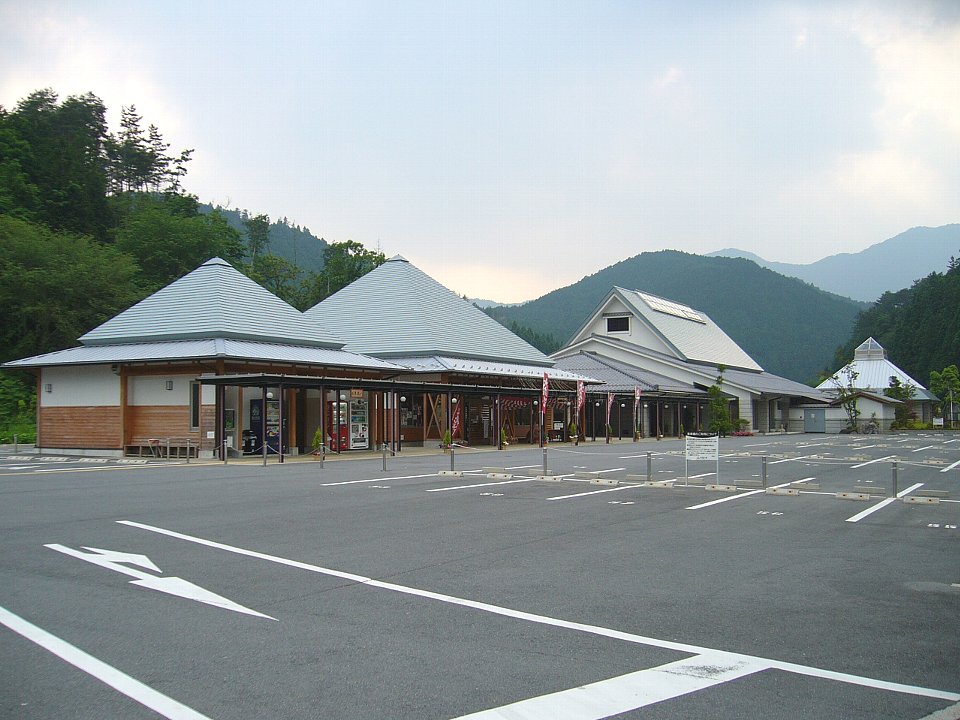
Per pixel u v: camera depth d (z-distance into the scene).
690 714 4.78
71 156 61.12
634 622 6.79
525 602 7.46
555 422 49.09
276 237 171.62
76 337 44.38
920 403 88.44
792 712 4.82
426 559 9.49
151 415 29.39
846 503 15.45
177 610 7.10
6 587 7.97
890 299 156.62
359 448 34.22
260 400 29.80
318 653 5.88
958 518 13.38
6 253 44.78
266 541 10.66
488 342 47.50
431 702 4.92
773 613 7.12
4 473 21.27
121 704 4.89
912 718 4.75
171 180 89.88
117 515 13.02
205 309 31.56
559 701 4.96
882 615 7.08
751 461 28.22
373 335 43.66
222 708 4.82
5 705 4.87
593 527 12.12
